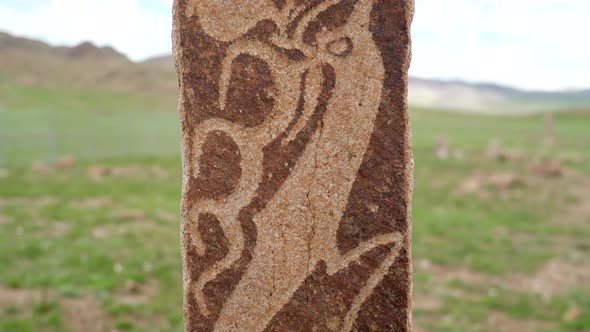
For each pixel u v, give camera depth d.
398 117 2.33
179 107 2.44
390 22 2.31
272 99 2.39
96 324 4.87
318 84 2.37
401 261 2.37
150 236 7.67
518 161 16.61
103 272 6.04
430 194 11.70
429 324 5.12
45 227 7.98
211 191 2.43
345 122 2.36
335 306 2.41
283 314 2.44
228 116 2.41
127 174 13.70
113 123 26.34
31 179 12.23
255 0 2.37
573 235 8.30
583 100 156.38
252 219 2.43
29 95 35.62
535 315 5.29
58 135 21.00
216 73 2.40
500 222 9.06
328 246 2.40
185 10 2.39
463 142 23.86
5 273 5.85
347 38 2.34
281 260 2.43
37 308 5.02
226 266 2.45
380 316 2.40
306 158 2.39
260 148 2.41
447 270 6.67
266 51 2.38
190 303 2.48
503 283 6.21
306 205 2.40
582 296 5.72
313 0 2.35
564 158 16.72
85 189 11.22
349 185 2.38
